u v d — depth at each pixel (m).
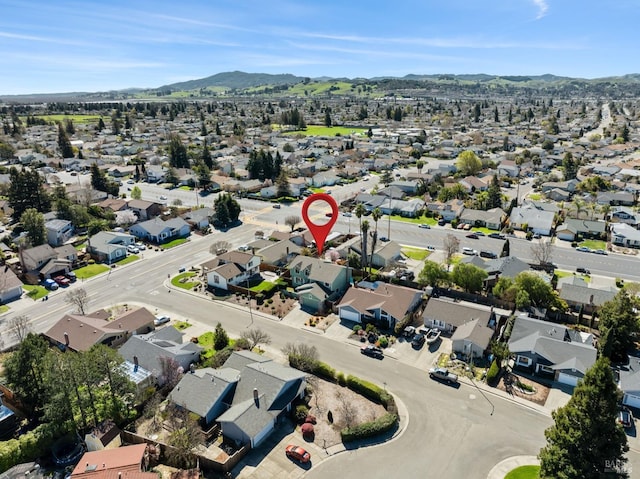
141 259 88.88
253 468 38.06
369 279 75.12
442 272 70.88
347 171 165.25
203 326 62.78
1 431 42.56
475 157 163.75
